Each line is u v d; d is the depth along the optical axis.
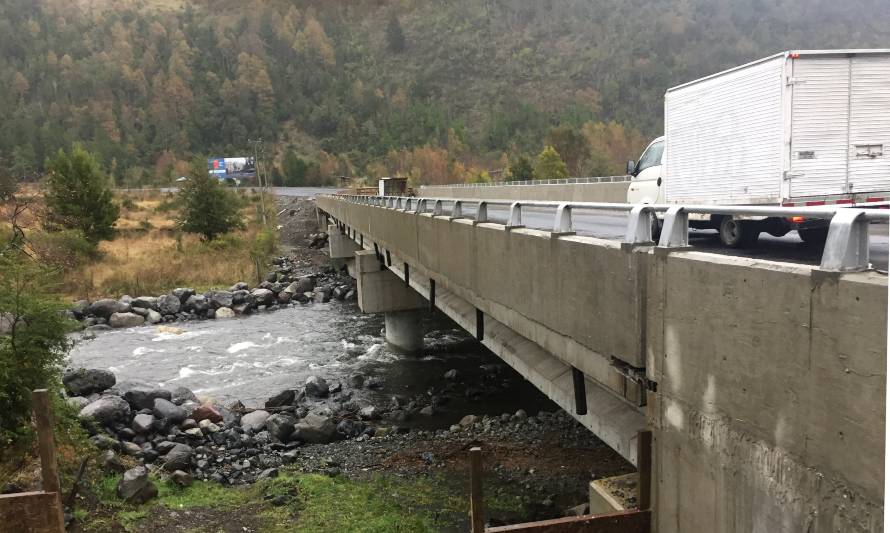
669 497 4.78
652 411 4.99
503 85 198.75
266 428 12.96
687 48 173.38
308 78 192.12
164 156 140.00
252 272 35.56
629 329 5.21
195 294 29.53
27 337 8.73
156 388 13.84
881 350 2.93
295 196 77.50
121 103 168.50
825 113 9.96
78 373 14.22
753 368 3.79
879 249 9.49
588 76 191.75
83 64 182.62
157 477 9.82
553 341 6.86
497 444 11.55
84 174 36.94
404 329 20.20
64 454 8.78
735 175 11.17
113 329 24.77
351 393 16.00
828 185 10.07
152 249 40.50
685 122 12.70
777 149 10.08
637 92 167.88
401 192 62.44
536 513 8.77
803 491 3.43
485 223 9.29
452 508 8.99
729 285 3.97
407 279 15.56
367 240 23.06
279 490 9.47
